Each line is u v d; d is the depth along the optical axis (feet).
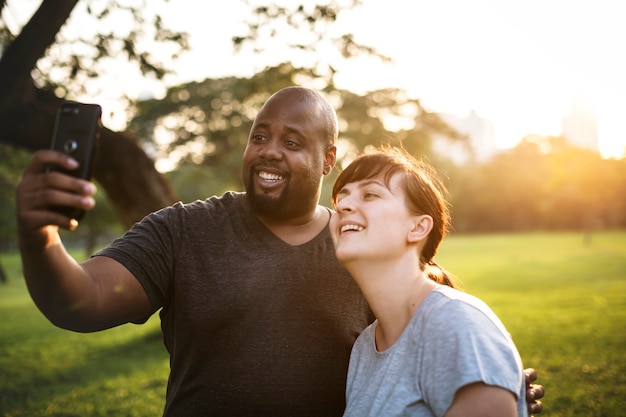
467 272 74.23
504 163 229.66
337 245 5.99
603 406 19.72
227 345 7.15
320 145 7.86
